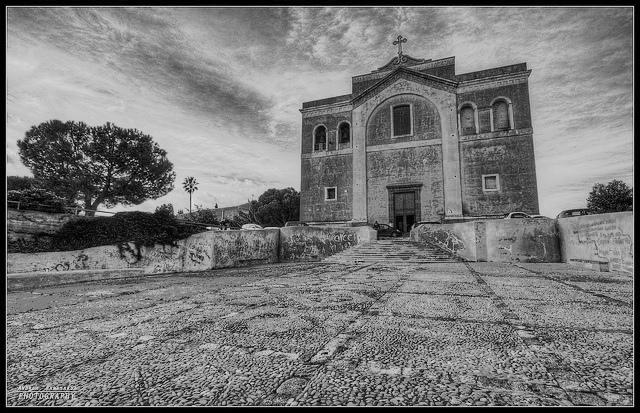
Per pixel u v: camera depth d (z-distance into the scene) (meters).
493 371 2.33
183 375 2.38
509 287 6.08
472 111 21.31
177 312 4.58
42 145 23.55
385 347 2.87
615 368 2.34
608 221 8.85
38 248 13.30
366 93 23.88
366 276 8.33
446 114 21.56
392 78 23.44
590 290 5.67
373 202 22.81
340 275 8.81
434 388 2.08
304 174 25.08
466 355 2.64
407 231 21.73
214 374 2.39
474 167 20.50
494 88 20.83
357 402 1.92
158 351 2.92
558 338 3.03
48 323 4.10
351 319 3.89
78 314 4.61
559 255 12.15
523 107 20.02
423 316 3.95
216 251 15.15
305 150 25.36
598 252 9.41
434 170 21.52
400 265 11.45
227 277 9.71
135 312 4.67
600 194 31.30
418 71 22.98
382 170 22.89
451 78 22.27
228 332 3.46
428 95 22.28
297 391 2.08
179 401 1.98
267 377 2.31
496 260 12.86
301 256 18.22
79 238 14.32
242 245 16.47
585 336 3.08
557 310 4.16
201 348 2.98
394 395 2.00
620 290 5.65
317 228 18.16
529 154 19.48
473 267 10.38
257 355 2.76
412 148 22.28
